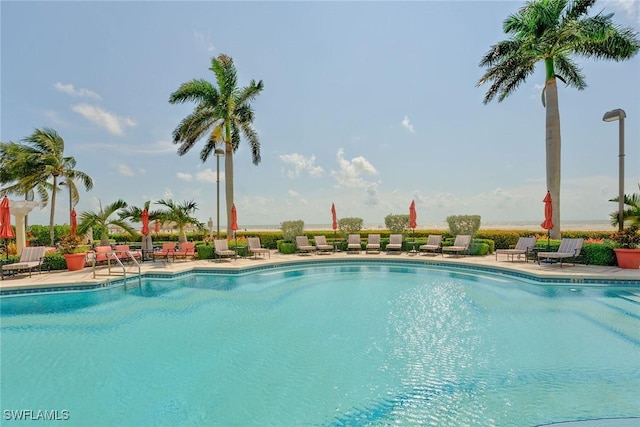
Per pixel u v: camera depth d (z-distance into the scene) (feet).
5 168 65.16
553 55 45.73
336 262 47.91
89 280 30.86
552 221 44.52
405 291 29.94
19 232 43.52
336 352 16.53
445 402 11.94
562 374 13.88
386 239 58.29
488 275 36.68
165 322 21.59
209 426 10.64
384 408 11.62
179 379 13.91
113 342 18.15
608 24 40.60
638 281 28.96
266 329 20.10
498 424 10.57
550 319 21.17
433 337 18.38
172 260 46.19
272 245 66.95
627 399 11.92
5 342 18.15
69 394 12.74
